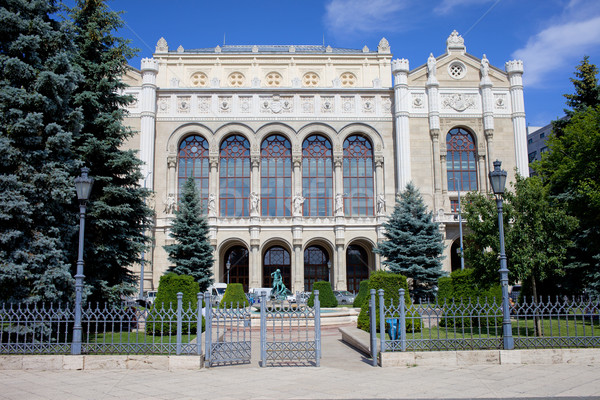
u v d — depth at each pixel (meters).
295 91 58.25
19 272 18.05
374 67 61.31
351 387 12.80
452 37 59.75
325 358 17.75
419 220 45.41
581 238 31.05
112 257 26.31
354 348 20.55
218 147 57.16
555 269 21.67
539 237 20.97
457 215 55.06
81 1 28.69
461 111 58.62
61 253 20.00
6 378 14.27
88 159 26.06
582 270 33.09
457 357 15.55
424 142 57.56
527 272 20.66
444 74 59.22
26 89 20.44
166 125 57.16
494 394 11.95
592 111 30.78
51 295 18.36
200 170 57.88
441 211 55.44
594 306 16.25
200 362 15.63
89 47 27.91
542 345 16.22
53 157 20.58
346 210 57.91
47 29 21.03
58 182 19.59
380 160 57.62
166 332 22.72
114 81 28.44
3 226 18.69
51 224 20.20
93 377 14.37
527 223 21.50
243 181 57.91
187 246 42.22
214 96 57.81
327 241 56.28
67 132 20.23
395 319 18.41
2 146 18.47
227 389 12.71
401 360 15.50
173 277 23.59
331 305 37.88
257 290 47.50
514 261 21.08
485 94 58.47
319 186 58.28
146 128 55.44
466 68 59.34
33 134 19.72
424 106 58.25
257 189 56.66
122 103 29.23
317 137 59.06
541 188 22.14
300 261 55.44
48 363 15.48
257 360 17.28
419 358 15.55
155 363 15.55
